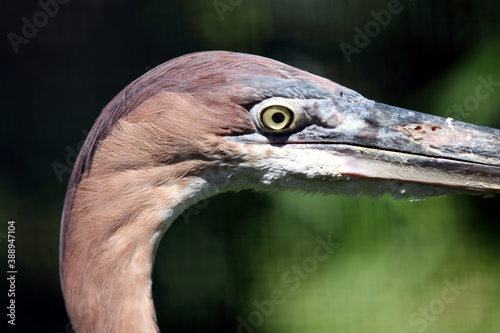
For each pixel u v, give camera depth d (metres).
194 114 4.79
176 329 10.78
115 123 4.76
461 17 11.20
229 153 4.89
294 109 4.98
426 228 10.13
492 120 10.39
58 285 11.00
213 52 5.11
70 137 11.60
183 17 11.65
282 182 5.07
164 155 4.72
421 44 11.44
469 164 5.03
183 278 10.91
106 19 11.75
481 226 10.06
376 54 11.62
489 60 10.61
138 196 4.67
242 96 4.87
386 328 9.71
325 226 10.38
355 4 11.76
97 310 4.55
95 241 4.60
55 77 11.74
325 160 5.03
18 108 11.63
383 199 10.30
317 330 9.95
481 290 9.80
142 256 4.63
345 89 5.21
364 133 5.09
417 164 5.07
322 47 11.80
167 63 4.99
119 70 11.73
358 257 10.08
